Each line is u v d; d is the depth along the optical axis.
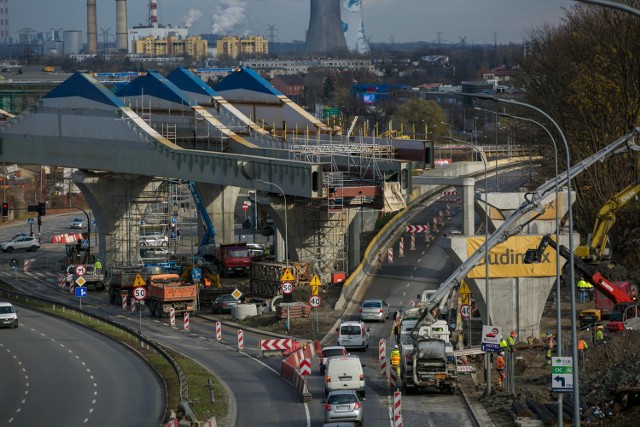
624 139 138.50
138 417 105.06
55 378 130.12
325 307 184.25
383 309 170.12
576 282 179.12
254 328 172.88
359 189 192.88
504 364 119.56
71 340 162.62
